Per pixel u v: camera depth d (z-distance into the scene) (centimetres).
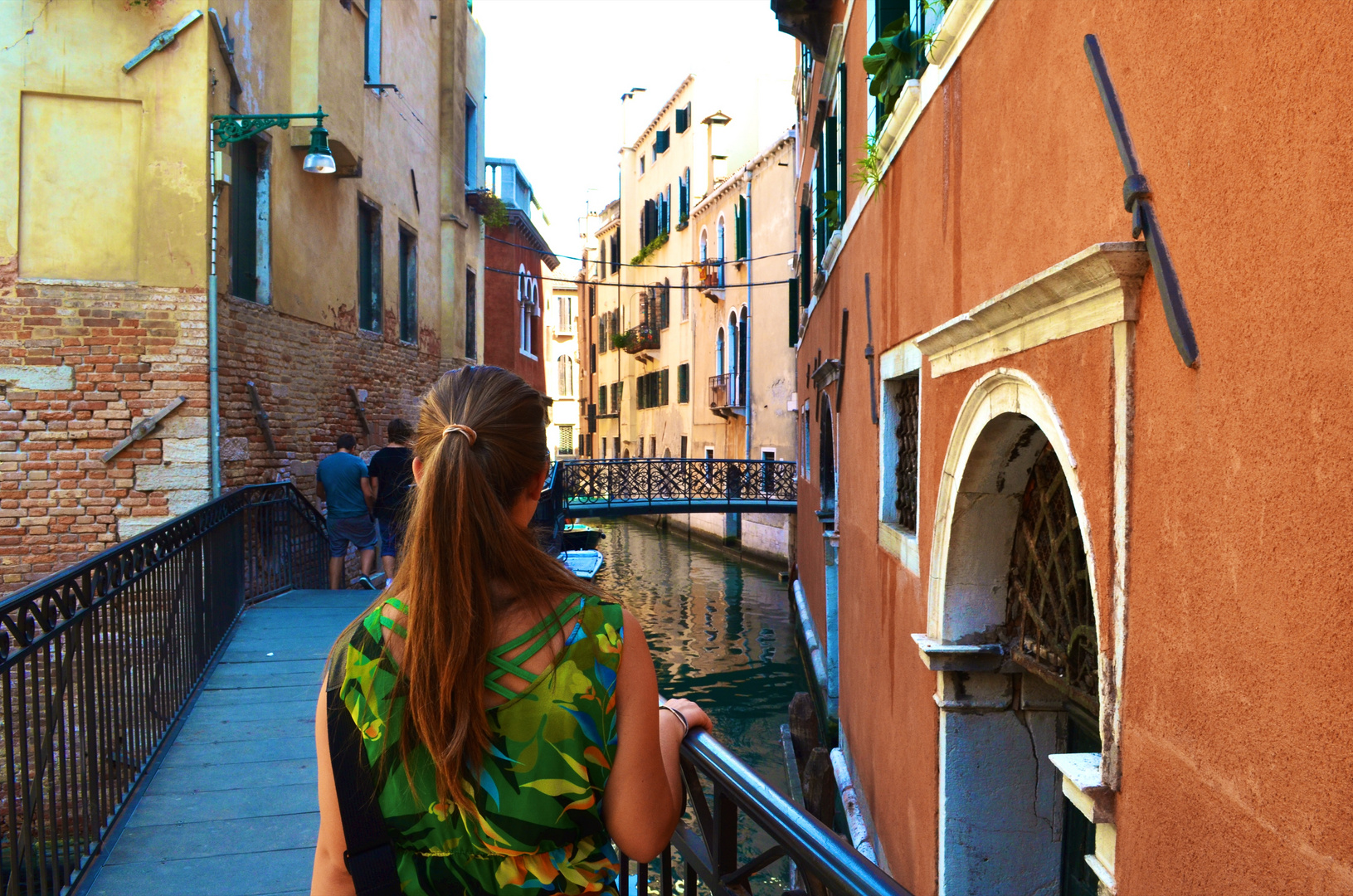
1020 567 405
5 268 656
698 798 157
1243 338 167
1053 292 256
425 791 98
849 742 856
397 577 105
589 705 99
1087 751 380
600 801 103
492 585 101
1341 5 136
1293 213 150
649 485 2247
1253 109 163
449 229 1520
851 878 111
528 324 2377
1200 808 182
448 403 109
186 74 679
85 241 669
